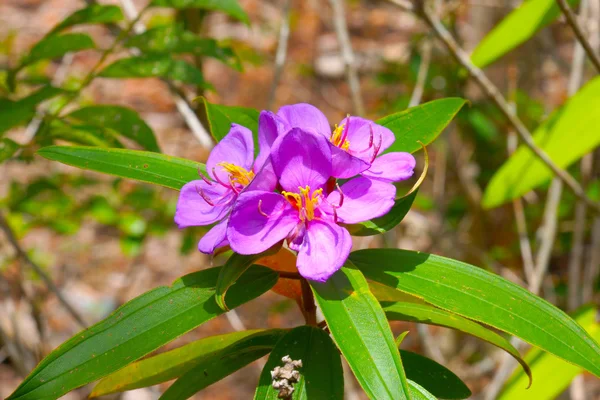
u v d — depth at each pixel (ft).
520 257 5.40
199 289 2.28
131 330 2.25
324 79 8.77
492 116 4.91
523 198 5.52
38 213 4.12
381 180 2.26
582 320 3.05
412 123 2.41
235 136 2.32
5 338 3.65
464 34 6.26
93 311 5.99
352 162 2.22
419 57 4.73
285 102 8.38
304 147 2.22
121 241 4.29
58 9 9.01
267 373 2.24
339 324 2.17
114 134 2.87
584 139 3.05
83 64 7.90
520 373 2.96
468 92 5.00
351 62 3.70
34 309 3.69
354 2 9.08
